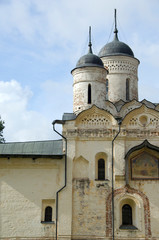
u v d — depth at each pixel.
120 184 21.84
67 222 21.20
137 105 27.98
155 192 21.94
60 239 20.98
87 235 21.14
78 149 22.48
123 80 32.50
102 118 22.98
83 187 21.92
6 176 22.58
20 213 21.89
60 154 22.33
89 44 30.25
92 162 22.28
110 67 32.84
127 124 22.91
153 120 23.02
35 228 21.55
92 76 26.69
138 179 22.08
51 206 22.00
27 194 22.19
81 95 26.50
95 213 21.48
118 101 30.70
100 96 26.48
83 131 22.72
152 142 22.62
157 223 21.38
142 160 22.58
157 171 22.34
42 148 23.66
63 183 22.00
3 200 22.17
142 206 21.64
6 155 22.27
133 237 21.06
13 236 21.52
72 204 21.62
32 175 22.50
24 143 24.41
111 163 22.20
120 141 22.44
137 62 33.84
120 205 21.88
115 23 36.16
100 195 21.78
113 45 33.81
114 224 21.25
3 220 21.83
